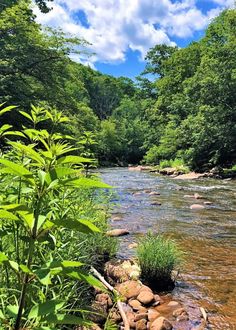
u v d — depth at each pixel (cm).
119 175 2441
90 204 460
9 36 1766
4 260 102
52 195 230
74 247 303
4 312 170
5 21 1758
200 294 472
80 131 1655
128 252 616
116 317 364
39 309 100
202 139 2556
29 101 1642
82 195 435
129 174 2550
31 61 1767
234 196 1403
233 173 2245
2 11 1814
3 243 237
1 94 1599
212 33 3509
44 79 1839
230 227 862
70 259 276
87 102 6116
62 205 258
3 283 211
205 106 2528
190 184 1842
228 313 418
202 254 644
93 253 462
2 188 216
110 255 553
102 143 4178
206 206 1168
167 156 3319
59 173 103
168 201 1268
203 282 513
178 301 451
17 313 108
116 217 938
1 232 142
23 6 1873
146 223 894
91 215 437
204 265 585
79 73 2105
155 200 1284
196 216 995
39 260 241
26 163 190
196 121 2597
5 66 1673
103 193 609
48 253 243
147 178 2184
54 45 1838
